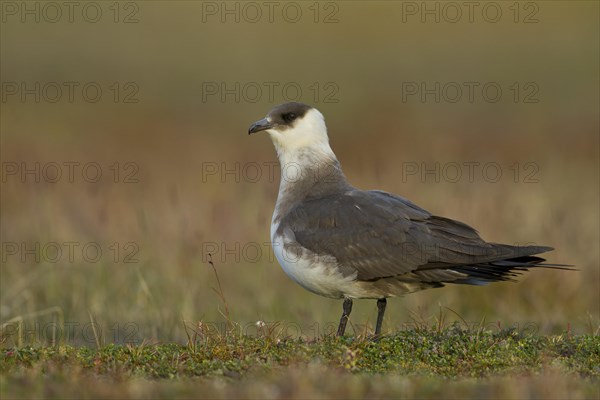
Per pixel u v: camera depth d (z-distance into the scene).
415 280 10.15
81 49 33.28
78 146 25.11
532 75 31.02
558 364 8.45
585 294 13.94
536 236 15.04
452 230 10.17
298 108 11.19
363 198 10.44
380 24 36.00
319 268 10.22
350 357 8.57
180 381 8.09
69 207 17.11
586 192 18.80
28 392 7.66
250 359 8.74
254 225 16.02
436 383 7.89
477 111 28.41
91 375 8.27
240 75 31.45
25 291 13.80
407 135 26.39
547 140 25.36
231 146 25.61
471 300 14.01
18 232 16.61
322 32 35.59
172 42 34.38
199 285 14.34
